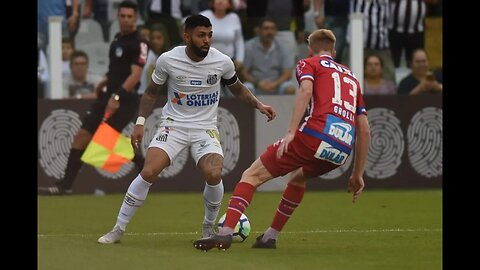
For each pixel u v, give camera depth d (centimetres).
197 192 4038
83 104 3962
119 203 3606
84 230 2805
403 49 4638
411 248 2364
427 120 4119
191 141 2439
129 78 3762
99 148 3878
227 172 4038
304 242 2497
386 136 4109
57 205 3541
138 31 4094
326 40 2367
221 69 2431
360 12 4631
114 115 3819
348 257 2189
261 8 4681
